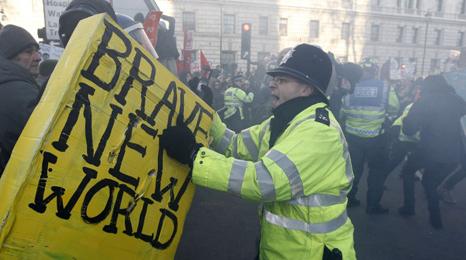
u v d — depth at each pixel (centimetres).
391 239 423
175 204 153
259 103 1145
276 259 158
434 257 383
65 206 120
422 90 454
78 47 124
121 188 134
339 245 156
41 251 116
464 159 514
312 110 158
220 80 1389
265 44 3725
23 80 213
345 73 475
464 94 612
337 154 154
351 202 516
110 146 130
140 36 229
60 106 116
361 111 470
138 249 142
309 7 3828
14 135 204
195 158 144
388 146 534
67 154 119
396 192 599
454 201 554
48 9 495
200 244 399
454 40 4525
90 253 128
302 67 159
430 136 441
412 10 4269
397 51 4253
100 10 188
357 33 4047
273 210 160
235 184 140
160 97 146
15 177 112
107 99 128
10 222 109
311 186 147
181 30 3444
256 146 181
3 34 249
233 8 3584
